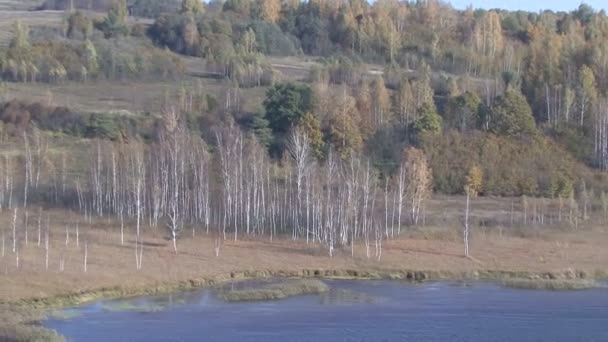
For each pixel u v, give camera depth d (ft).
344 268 335.26
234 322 257.14
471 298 294.66
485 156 483.51
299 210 382.01
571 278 329.93
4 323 240.12
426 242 370.12
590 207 435.12
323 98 506.89
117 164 419.13
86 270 303.68
